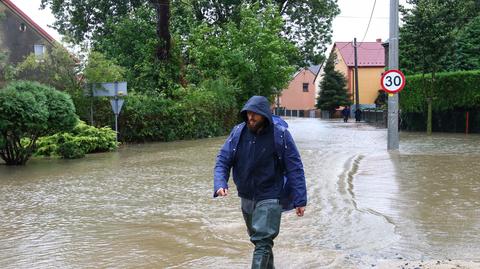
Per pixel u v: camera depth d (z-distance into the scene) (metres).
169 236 6.49
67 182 11.33
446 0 25.34
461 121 26.75
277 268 5.09
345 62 67.94
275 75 32.94
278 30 34.06
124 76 27.70
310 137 24.47
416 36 24.84
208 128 26.84
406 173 11.14
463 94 25.94
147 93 26.36
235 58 31.50
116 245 6.12
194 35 32.84
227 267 5.21
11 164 14.81
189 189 10.12
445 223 6.81
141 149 19.77
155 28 32.72
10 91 13.81
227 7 39.31
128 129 22.81
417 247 5.75
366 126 37.72
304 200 4.39
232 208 8.20
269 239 4.30
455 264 5.05
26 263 5.46
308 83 86.94
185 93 27.17
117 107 20.39
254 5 33.94
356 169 12.14
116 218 7.59
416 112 28.89
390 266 5.04
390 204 8.07
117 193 9.78
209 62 32.31
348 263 5.21
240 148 4.49
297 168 4.42
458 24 26.03
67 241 6.33
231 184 10.66
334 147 18.53
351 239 6.16
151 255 5.68
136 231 6.78
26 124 13.84
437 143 19.31
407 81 29.12
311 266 5.14
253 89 32.59
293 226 6.84
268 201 4.39
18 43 39.22
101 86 20.33
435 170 11.52
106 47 33.72
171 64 29.83
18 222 7.45
